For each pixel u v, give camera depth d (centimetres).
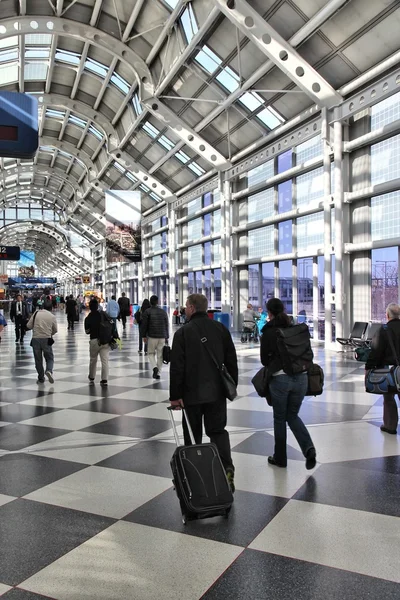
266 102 1603
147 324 960
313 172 1574
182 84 1777
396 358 514
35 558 285
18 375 998
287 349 412
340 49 1235
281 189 1764
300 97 1475
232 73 1575
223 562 279
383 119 1255
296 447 495
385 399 540
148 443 514
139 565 277
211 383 359
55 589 254
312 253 1565
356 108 1264
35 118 826
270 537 308
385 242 1224
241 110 1712
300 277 1684
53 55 2075
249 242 2033
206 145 2000
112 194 2566
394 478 405
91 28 1711
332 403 694
